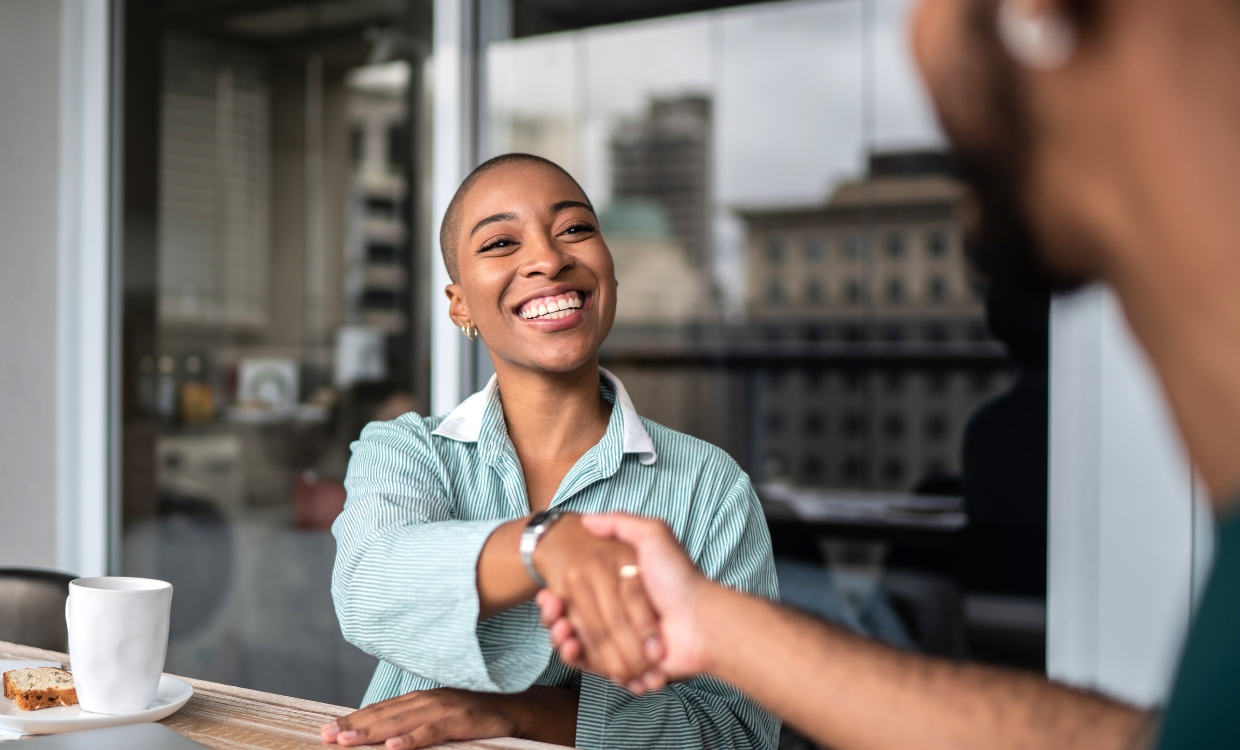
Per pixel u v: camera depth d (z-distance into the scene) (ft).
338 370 8.58
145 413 8.88
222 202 9.02
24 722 2.45
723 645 2.05
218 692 2.96
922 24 0.80
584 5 14.94
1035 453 9.52
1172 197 0.73
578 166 16.87
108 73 8.73
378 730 2.55
